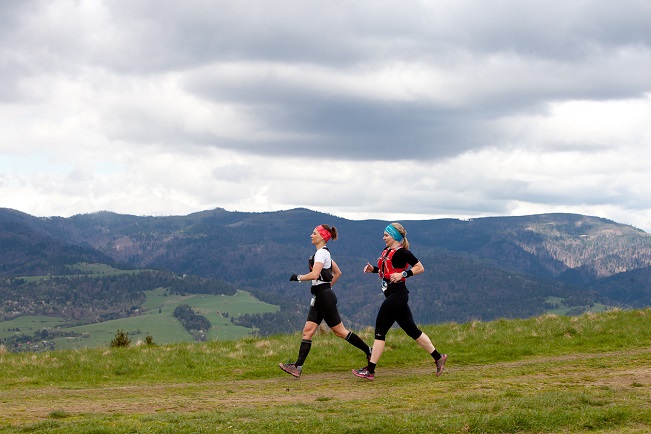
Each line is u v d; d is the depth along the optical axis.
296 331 22.28
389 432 7.69
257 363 15.62
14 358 17.69
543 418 8.06
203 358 16.36
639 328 18.77
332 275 13.75
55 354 18.55
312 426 7.87
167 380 14.09
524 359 15.77
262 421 8.14
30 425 7.91
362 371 12.93
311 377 13.87
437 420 8.14
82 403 10.45
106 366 15.48
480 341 18.09
